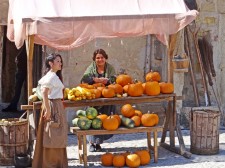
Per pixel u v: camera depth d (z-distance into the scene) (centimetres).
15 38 767
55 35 744
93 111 764
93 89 780
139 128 774
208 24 1088
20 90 1248
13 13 771
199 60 1073
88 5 757
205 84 1077
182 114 1050
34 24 725
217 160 806
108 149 882
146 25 777
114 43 1042
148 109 1045
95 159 815
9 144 767
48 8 742
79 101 761
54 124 718
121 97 782
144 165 777
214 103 1093
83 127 756
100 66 847
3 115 1206
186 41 1065
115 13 754
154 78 829
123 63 1052
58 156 733
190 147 853
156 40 1058
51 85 714
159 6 775
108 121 761
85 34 766
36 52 1156
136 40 1054
